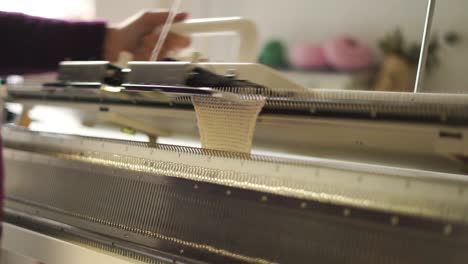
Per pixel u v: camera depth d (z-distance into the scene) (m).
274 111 0.51
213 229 0.48
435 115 0.41
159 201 0.53
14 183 0.69
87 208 0.58
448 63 1.12
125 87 0.51
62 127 0.86
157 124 0.65
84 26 0.71
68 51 0.71
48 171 0.65
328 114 0.48
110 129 0.77
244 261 0.46
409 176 0.39
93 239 0.55
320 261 0.42
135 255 0.51
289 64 1.38
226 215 0.48
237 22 0.66
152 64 0.50
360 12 1.28
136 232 0.53
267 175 0.45
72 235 0.57
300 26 1.39
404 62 1.19
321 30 1.35
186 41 0.73
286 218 0.44
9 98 0.77
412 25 1.19
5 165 0.70
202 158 0.50
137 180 0.55
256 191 0.46
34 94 0.72
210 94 0.45
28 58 0.68
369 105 0.44
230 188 0.48
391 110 0.43
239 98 0.47
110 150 0.58
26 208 0.65
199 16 1.46
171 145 0.54
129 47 0.74
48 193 0.64
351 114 0.46
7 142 0.71
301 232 0.43
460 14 1.10
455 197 0.36
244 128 0.49
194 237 0.49
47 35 0.69
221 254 0.47
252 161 0.47
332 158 0.57
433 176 0.40
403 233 0.38
